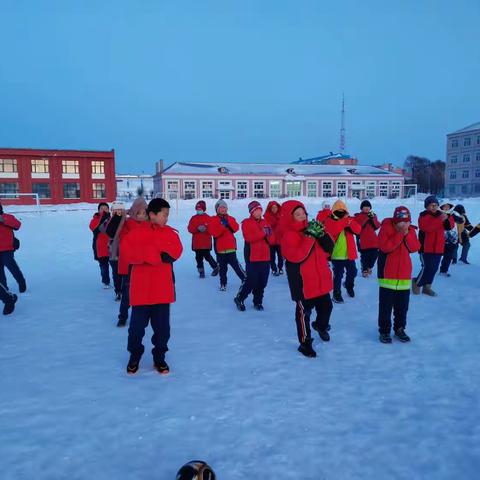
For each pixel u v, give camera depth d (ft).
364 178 201.05
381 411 10.53
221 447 9.02
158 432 9.59
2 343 15.58
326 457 8.67
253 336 16.40
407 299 15.58
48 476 8.12
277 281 27.91
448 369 13.10
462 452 8.83
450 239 28.27
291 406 10.78
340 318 18.89
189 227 28.91
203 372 12.94
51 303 21.50
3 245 21.20
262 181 189.98
